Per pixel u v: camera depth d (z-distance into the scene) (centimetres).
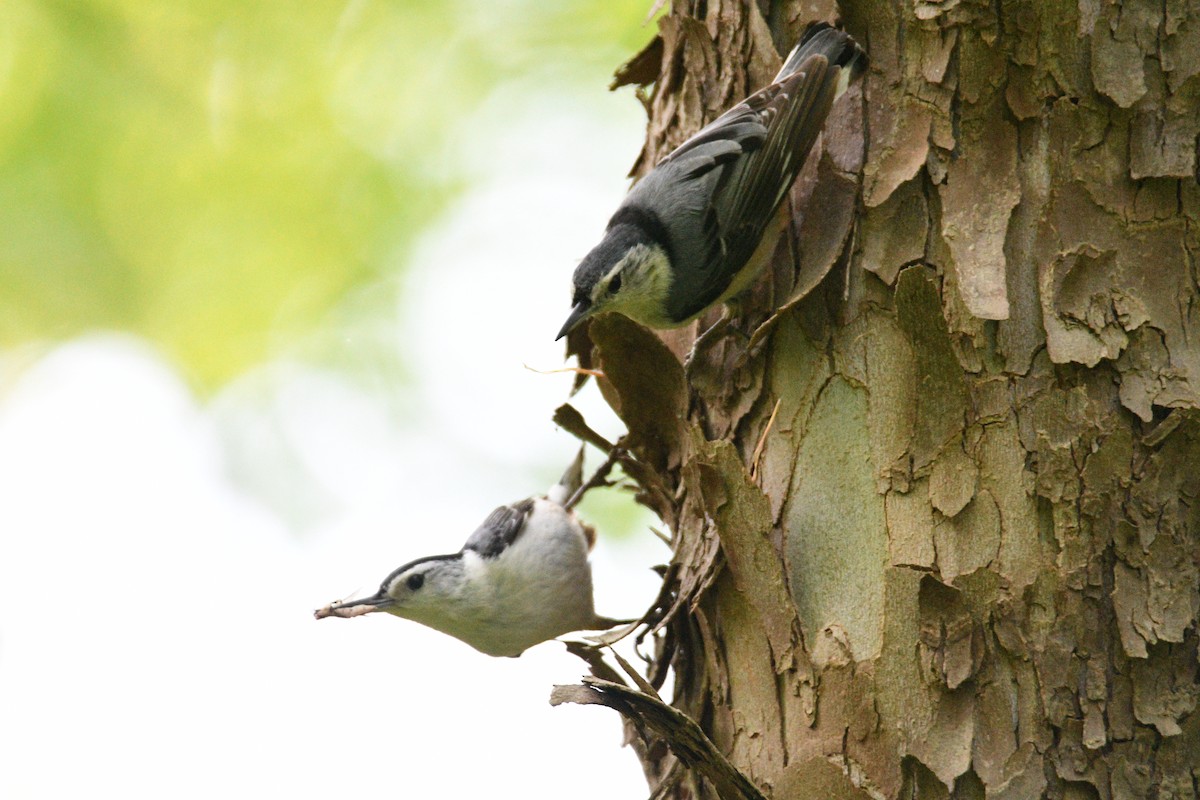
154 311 1598
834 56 776
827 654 720
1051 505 700
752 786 700
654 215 833
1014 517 704
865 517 736
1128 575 689
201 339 1597
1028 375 714
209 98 1582
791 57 802
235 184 1587
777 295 807
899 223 755
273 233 1592
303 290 1591
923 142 756
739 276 815
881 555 725
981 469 712
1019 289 723
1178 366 705
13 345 1588
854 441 750
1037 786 671
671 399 843
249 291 1597
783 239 809
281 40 1589
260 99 1590
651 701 688
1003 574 697
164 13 1560
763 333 796
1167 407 698
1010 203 733
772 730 734
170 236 1591
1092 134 732
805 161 791
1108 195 727
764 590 732
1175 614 682
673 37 935
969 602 695
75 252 1569
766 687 739
